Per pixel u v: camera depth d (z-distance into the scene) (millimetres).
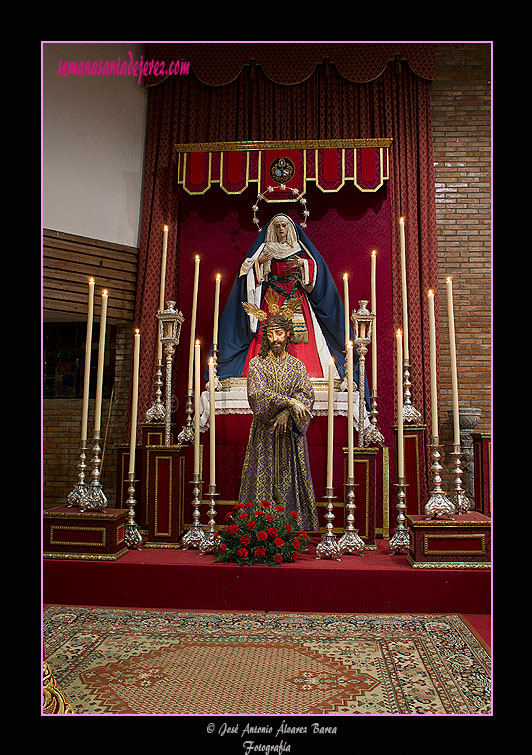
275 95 7590
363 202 7320
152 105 7707
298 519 4898
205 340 7207
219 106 7629
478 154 7793
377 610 4238
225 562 4488
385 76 7570
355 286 7207
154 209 7504
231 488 5918
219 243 7359
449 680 3127
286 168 6938
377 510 6043
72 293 7090
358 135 7492
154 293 7316
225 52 7586
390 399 6996
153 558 4613
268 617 4117
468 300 7621
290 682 3107
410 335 7148
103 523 4496
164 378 7031
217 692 2992
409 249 7289
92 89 7395
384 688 3039
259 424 5355
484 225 7703
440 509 4367
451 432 7406
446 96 7875
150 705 2848
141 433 6762
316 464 5762
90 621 4027
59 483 7660
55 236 6973
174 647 3570
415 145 7504
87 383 4816
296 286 6770
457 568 4246
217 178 6992
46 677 2564
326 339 6809
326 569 4297
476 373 7527
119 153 7551
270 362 5359
